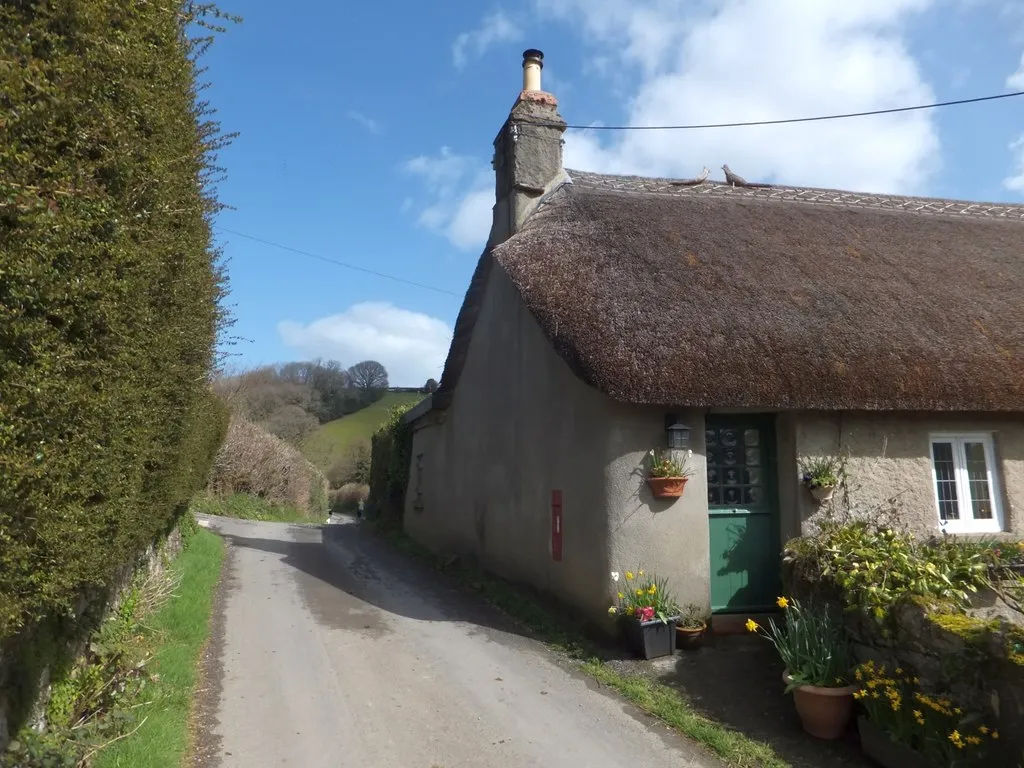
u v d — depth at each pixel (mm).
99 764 4090
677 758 4723
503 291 10477
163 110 3965
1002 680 3896
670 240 8633
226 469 25906
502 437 10336
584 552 7445
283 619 8172
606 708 5547
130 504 4316
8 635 2930
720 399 6629
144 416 4270
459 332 12156
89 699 4594
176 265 4617
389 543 15781
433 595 9719
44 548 3000
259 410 41094
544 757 4723
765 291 7793
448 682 6102
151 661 5855
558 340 7184
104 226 3213
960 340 7465
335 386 53719
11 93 2578
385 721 5273
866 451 7254
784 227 9672
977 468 7664
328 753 4746
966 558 5441
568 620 7797
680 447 7000
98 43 3115
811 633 5277
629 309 7164
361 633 7633
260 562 12266
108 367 3406
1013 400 7059
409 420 15938
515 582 9570
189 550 11984
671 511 6973
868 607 4961
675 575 6906
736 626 6980
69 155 2994
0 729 3326
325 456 43750
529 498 9164
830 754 4742
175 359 5078
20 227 2578
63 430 3031
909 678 4539
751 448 7637
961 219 11242
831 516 7078
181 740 4742
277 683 6039
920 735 4355
